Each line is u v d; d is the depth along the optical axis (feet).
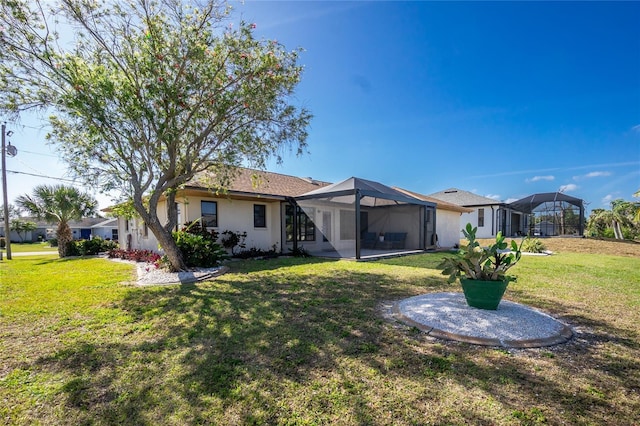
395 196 42.73
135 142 25.72
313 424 7.20
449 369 9.65
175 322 14.39
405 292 20.20
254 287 21.88
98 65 23.84
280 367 9.91
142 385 8.96
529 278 25.61
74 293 20.48
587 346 11.42
